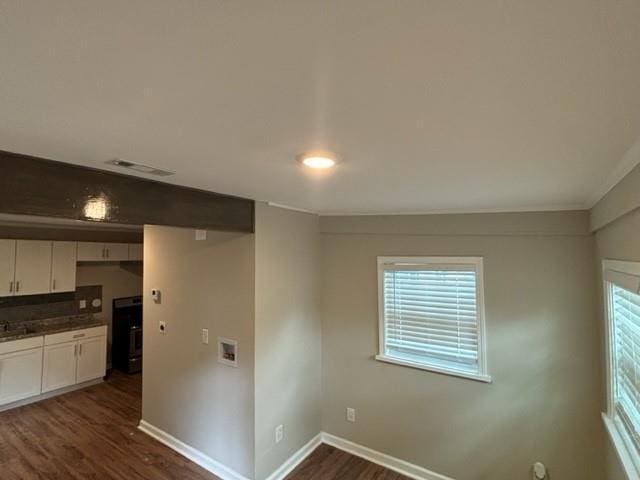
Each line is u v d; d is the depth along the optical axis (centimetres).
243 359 286
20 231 454
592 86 81
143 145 129
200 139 122
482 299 282
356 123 106
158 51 67
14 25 59
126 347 548
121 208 181
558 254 257
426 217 304
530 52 67
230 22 59
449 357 298
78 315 530
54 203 155
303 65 73
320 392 357
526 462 264
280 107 95
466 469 286
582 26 58
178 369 334
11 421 387
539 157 139
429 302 308
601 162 145
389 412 322
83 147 132
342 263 350
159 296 354
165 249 349
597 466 240
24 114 100
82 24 59
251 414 281
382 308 327
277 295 303
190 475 297
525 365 266
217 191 232
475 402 283
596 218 222
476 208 280
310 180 190
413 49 67
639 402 172
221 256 301
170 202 208
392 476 306
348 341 345
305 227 337
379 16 57
